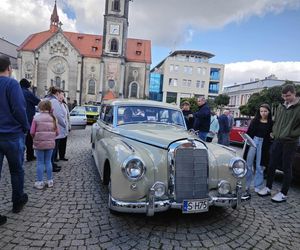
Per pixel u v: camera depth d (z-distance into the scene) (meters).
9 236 3.20
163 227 3.64
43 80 45.09
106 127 5.30
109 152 3.84
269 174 5.29
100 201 4.40
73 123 11.75
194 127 7.04
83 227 3.51
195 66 63.41
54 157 6.09
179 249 3.13
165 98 63.25
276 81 57.72
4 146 3.51
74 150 8.70
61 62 45.38
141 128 4.78
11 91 3.48
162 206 3.43
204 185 3.72
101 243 3.16
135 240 3.27
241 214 4.24
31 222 3.57
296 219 4.19
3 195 4.44
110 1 44.78
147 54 49.22
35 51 44.56
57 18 51.28
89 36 50.25
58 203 4.24
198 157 3.70
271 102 34.94
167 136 4.05
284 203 4.90
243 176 3.89
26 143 6.70
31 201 4.27
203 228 3.68
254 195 5.31
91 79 46.53
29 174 5.73
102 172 4.29
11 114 3.54
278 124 5.05
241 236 3.52
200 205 3.59
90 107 19.98
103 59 45.28
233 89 72.81
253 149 5.44
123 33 45.34
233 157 3.96
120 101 5.50
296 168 6.02
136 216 3.91
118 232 3.44
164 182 3.57
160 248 3.13
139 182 3.40
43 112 4.87
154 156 3.70
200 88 63.78
